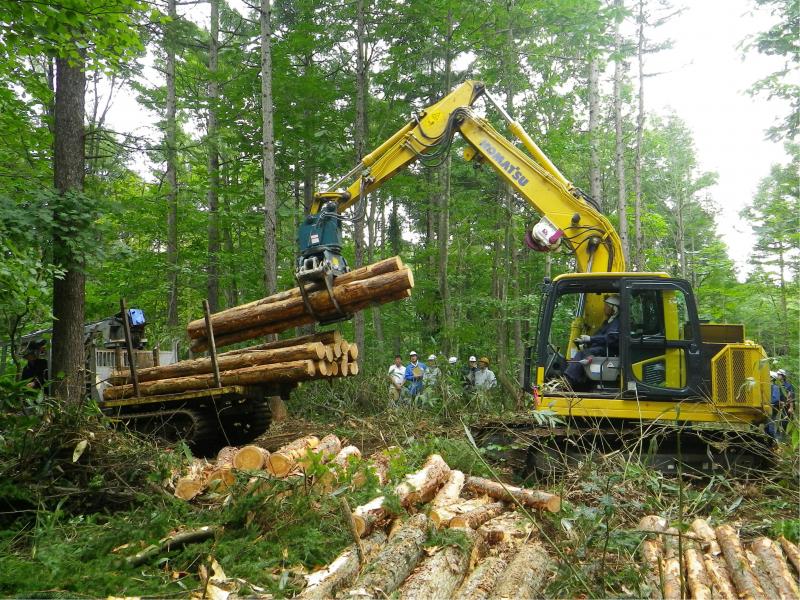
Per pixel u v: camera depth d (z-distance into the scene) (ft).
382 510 15.12
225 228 53.93
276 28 64.59
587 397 23.76
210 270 53.57
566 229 28.17
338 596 11.75
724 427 22.36
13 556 13.87
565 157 60.54
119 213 29.04
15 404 17.90
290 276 57.47
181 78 58.44
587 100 69.36
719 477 18.93
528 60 53.78
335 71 52.49
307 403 39.11
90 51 24.39
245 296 62.03
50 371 31.58
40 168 34.65
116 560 13.08
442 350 53.21
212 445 29.45
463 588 12.29
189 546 13.97
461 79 56.54
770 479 19.15
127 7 22.18
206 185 51.44
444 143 30.30
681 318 24.02
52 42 23.09
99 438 18.13
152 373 29.27
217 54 58.03
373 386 38.52
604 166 77.87
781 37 44.73
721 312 73.72
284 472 18.65
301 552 13.80
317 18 50.55
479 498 18.34
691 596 12.21
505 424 25.96
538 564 13.28
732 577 12.89
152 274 53.36
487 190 62.85
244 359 27.53
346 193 29.91
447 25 49.19
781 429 22.17
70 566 12.73
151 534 14.39
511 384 39.81
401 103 53.26
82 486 17.37
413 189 56.49
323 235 26.99
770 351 66.90
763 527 16.25
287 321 27.84
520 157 29.35
